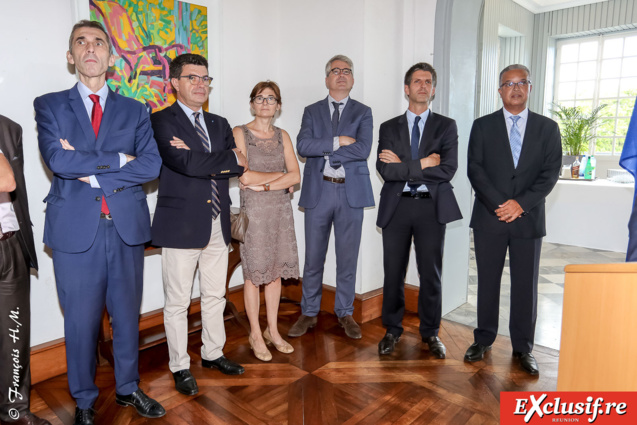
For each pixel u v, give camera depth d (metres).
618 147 7.46
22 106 2.36
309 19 3.43
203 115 2.47
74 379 2.06
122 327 2.14
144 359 2.76
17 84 2.33
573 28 7.47
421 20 3.38
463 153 3.49
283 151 2.80
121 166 1.98
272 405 2.26
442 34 3.20
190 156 2.22
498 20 6.79
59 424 2.11
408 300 3.55
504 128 2.60
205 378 2.53
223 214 2.45
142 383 2.47
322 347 2.93
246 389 2.41
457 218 2.66
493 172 2.61
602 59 7.50
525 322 2.65
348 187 2.93
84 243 1.93
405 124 2.77
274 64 3.68
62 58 2.48
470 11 3.31
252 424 2.10
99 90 2.03
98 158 1.91
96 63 1.95
